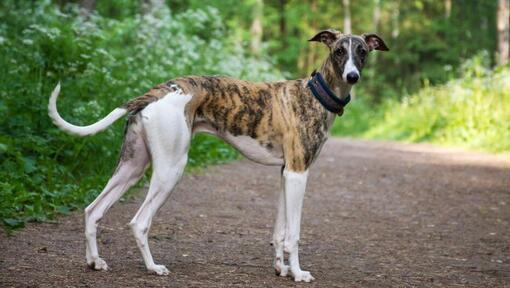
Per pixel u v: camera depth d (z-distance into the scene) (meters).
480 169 13.23
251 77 15.61
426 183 11.23
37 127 8.09
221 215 7.58
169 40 12.80
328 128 5.25
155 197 4.90
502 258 6.24
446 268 5.75
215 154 11.59
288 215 5.08
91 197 7.37
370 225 7.61
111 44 11.77
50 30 8.66
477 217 8.35
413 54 41.94
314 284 4.98
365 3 41.72
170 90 4.95
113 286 4.54
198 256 5.68
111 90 8.95
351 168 12.91
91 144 8.24
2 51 8.72
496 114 18.77
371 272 5.46
